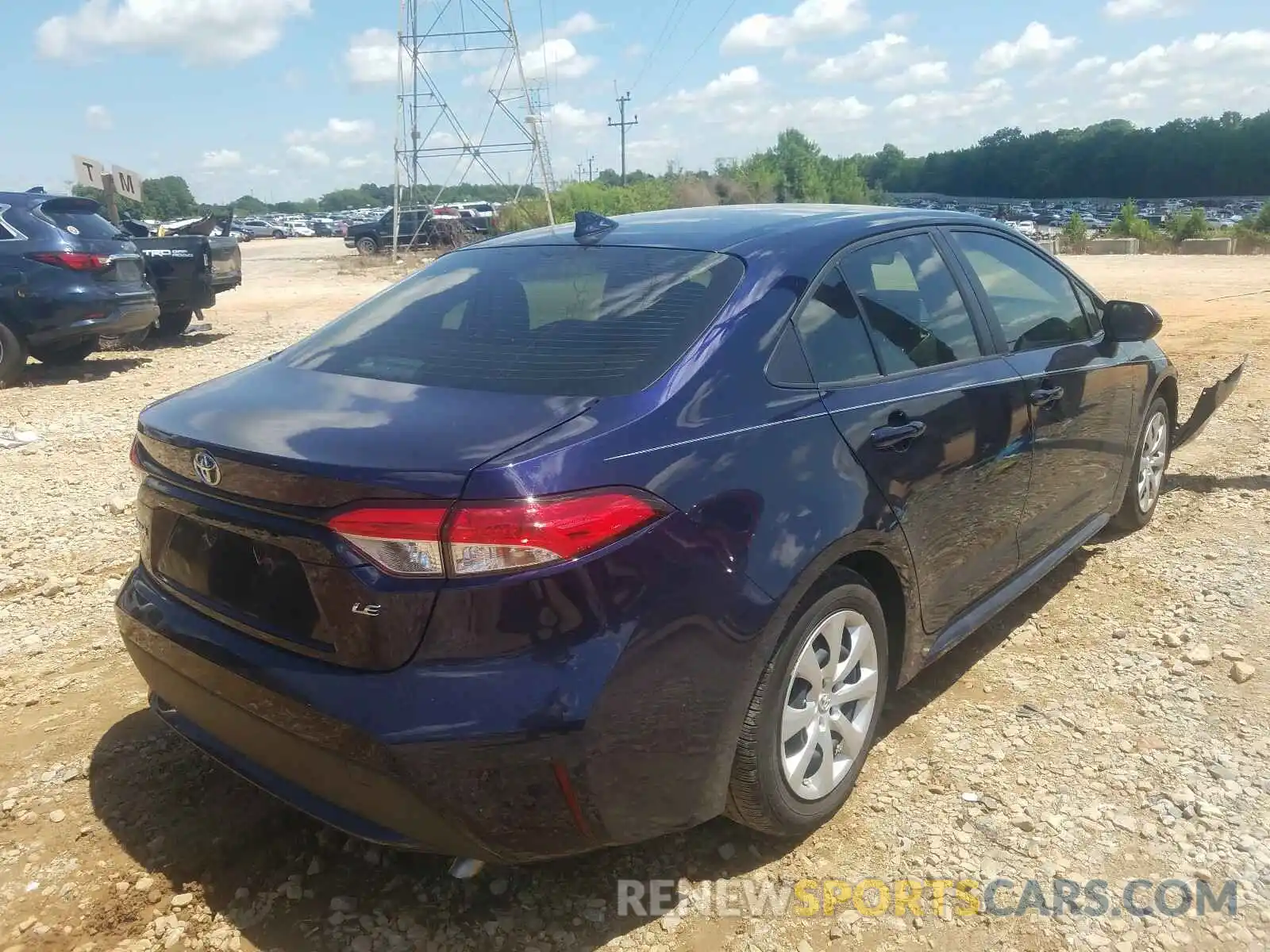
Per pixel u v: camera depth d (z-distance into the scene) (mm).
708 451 2473
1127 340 4285
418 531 2148
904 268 3412
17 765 3295
